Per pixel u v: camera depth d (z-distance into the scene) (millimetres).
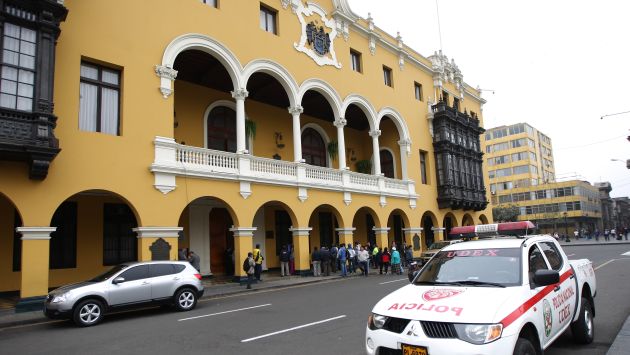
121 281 11133
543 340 5250
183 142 20391
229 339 8219
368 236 30906
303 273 20812
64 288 10852
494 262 5840
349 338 7957
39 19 12484
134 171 14906
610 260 24484
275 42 21016
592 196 96562
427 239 34062
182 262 12656
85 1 14445
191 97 21062
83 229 17125
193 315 11289
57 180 13008
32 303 12172
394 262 22984
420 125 31297
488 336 4289
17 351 7973
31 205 12406
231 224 22938
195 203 21141
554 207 87188
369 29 27391
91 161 13883
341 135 24156
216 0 19031
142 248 14742
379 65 28156
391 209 26812
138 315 11672
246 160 18547
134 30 15656
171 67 16531
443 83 35062
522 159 92125
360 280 19875
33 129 12000
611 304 10750
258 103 24281
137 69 15547
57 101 13336
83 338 8930
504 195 93312
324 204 22250
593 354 6641
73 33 13992
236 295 15547
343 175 23531
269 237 24703
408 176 29125
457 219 33562
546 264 6293
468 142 35219
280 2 21797
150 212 15102
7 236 15375
